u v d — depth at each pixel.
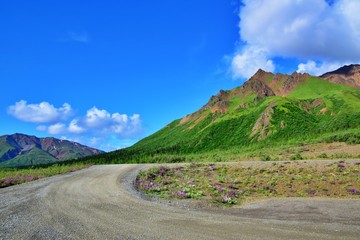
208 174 30.05
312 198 17.58
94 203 14.78
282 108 145.88
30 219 11.32
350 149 43.06
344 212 13.20
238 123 160.88
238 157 52.56
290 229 9.98
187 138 178.50
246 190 20.94
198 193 18.92
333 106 144.88
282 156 45.56
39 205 14.10
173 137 198.75
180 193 18.58
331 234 9.34
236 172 29.95
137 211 12.99
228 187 21.84
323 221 11.38
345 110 132.75
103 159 109.69
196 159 62.16
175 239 8.81
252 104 188.62
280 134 125.44
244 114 171.12
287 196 18.94
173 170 33.00
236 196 18.61
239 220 11.44
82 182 23.64
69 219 11.36
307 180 23.09
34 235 9.27
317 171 26.27
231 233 9.44
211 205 15.38
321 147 50.59
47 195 17.09
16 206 13.81
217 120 175.12
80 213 12.44
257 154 52.94
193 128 194.50
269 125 134.50
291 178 24.11
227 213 13.20
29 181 25.53
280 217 12.23
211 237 9.00
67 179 25.84
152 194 18.70
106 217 11.73
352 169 25.42
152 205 14.52
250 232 9.56
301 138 90.69
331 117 134.25
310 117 140.38
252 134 138.75
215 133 159.62
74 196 16.84
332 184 21.36
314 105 155.50
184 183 24.22
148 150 172.25
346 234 9.34
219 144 146.12
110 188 20.33
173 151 151.88
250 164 33.28
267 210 14.06
